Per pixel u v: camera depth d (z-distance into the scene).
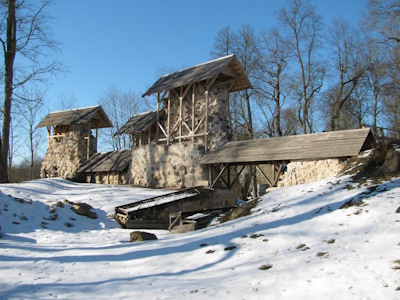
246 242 8.94
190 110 24.17
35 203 17.44
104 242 12.70
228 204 18.95
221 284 6.33
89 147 35.00
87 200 19.77
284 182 16.89
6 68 23.80
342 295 5.26
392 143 13.23
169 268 7.89
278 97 32.16
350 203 9.73
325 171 15.42
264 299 5.48
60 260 9.12
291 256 7.37
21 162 59.94
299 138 17.86
